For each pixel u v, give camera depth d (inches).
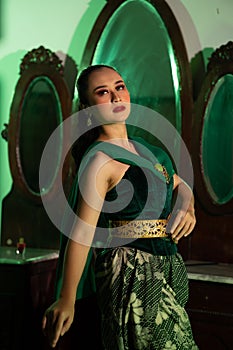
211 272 131.9
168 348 100.3
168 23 145.6
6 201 166.6
